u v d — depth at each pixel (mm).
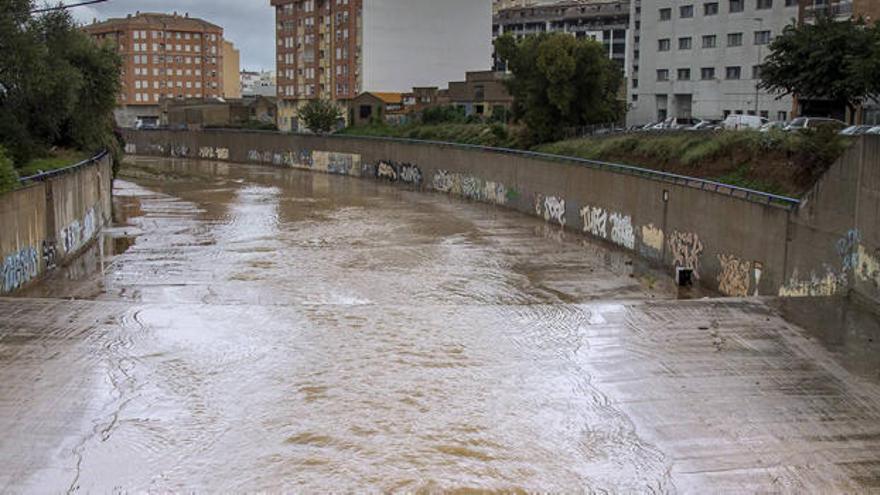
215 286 31328
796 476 14453
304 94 117500
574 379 19031
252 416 16953
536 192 51969
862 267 22719
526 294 30500
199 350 20906
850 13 57781
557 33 60500
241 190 69812
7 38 36125
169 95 163750
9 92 39812
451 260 37062
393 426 16531
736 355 20062
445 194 66375
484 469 14812
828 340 20703
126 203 59719
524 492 14055
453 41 107562
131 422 16625
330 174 87312
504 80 62656
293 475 14531
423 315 24469
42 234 32562
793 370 19000
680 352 20422
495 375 19344
